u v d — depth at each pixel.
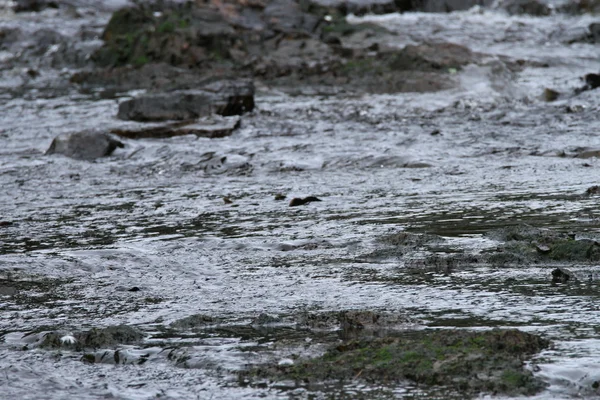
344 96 65.12
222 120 52.38
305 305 17.98
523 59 83.06
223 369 14.45
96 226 27.91
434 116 53.94
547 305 17.08
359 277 20.03
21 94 72.62
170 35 85.56
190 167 40.12
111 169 40.59
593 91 61.75
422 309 17.23
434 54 75.12
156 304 18.62
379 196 31.00
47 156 44.25
